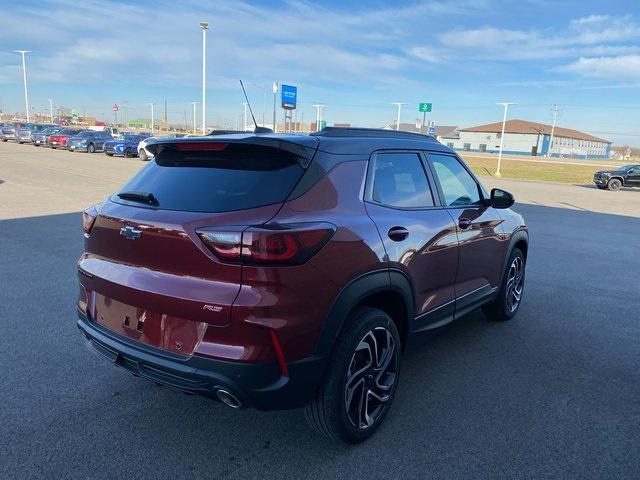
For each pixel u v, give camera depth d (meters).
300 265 2.55
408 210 3.48
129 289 2.80
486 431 3.30
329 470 2.88
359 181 3.13
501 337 4.94
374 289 2.98
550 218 14.76
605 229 12.75
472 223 4.17
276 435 3.22
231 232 2.47
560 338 4.95
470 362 4.35
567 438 3.24
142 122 130.38
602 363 4.39
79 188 15.95
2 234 8.80
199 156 3.12
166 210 2.77
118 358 2.94
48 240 8.38
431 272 3.61
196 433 3.21
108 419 3.34
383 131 3.67
